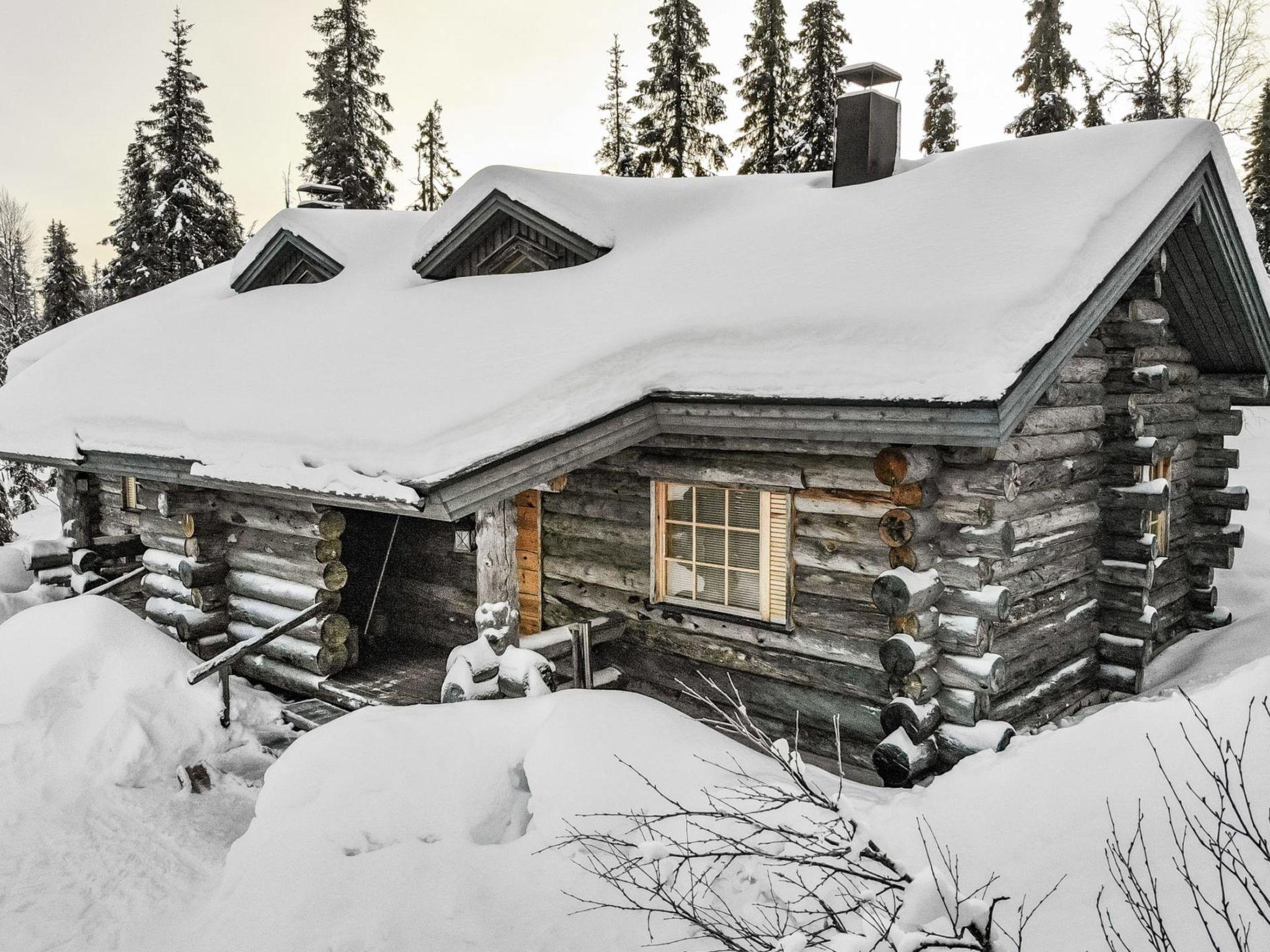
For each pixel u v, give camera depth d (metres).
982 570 5.57
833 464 6.12
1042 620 6.79
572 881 4.24
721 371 5.90
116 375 10.09
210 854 5.51
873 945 2.92
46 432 9.45
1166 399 8.77
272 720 7.39
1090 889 3.43
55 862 5.41
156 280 27.38
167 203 27.67
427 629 9.05
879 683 6.04
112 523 12.50
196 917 4.60
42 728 6.80
